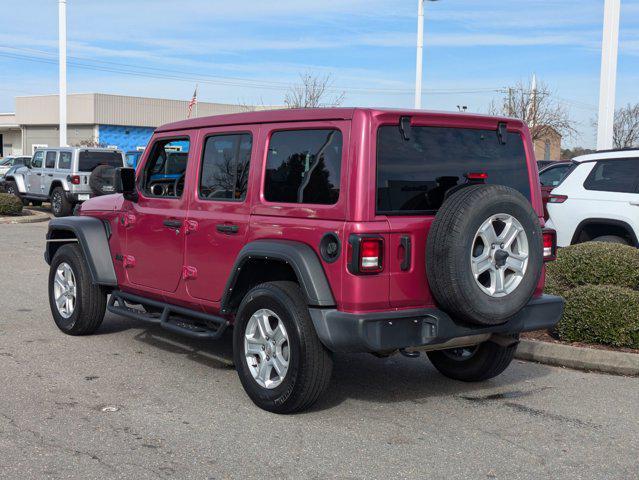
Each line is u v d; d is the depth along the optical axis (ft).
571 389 20.56
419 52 67.56
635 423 17.76
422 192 17.21
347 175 16.53
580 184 34.42
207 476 14.26
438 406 18.83
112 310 23.84
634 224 32.24
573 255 27.91
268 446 15.84
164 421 17.31
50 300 26.30
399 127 17.04
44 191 74.59
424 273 16.89
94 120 199.11
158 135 22.59
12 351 23.52
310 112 17.62
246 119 19.35
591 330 23.53
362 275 16.16
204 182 20.59
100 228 24.50
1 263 42.34
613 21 41.75
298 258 16.90
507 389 20.48
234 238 19.17
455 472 14.65
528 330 18.48
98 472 14.37
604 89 42.29
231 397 19.21
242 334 18.52
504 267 16.83
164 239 21.70
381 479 14.24
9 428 16.67
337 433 16.70
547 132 120.98
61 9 94.48
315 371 16.99
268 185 18.56
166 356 23.20
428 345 17.07
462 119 17.94
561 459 15.43
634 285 27.04
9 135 243.60
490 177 18.48
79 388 19.77
